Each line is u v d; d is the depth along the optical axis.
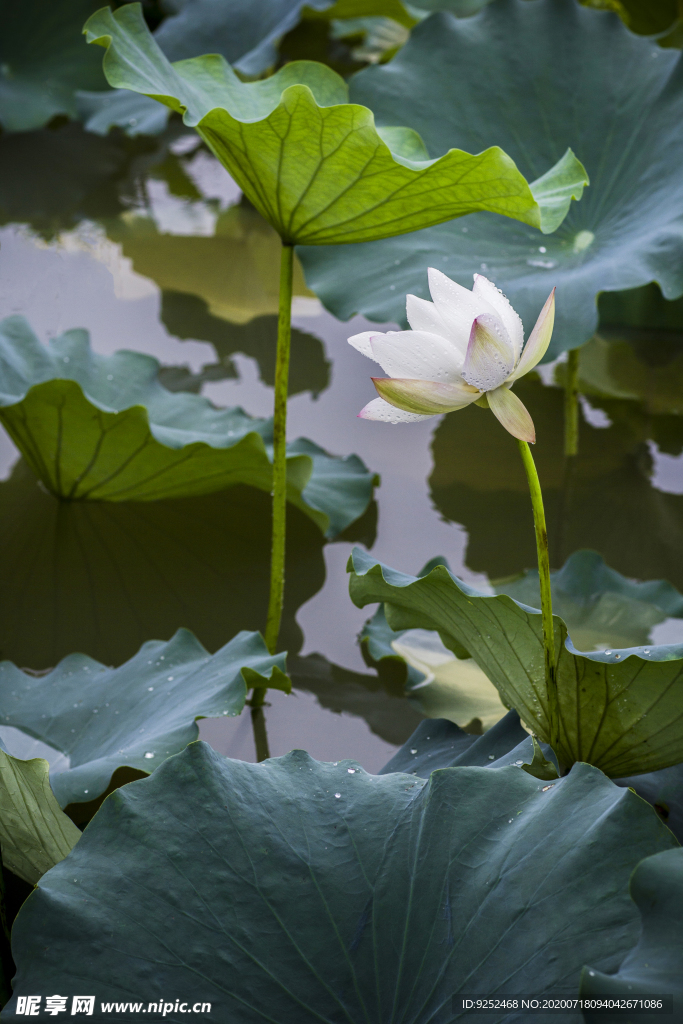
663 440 4.48
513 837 2.68
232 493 4.16
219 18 7.02
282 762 2.77
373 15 8.05
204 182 7.49
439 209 2.95
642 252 3.30
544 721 2.90
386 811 2.73
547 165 3.90
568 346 3.27
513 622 2.82
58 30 7.95
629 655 2.79
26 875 2.89
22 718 3.02
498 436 4.62
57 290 5.61
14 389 3.71
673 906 2.58
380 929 2.66
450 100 3.97
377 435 4.48
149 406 4.05
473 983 2.61
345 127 2.86
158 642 3.12
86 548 3.73
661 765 2.86
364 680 3.23
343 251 3.74
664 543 3.69
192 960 2.64
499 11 4.11
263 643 3.04
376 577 2.93
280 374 3.07
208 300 5.61
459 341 2.72
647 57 3.94
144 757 2.86
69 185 7.27
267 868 2.69
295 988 2.63
